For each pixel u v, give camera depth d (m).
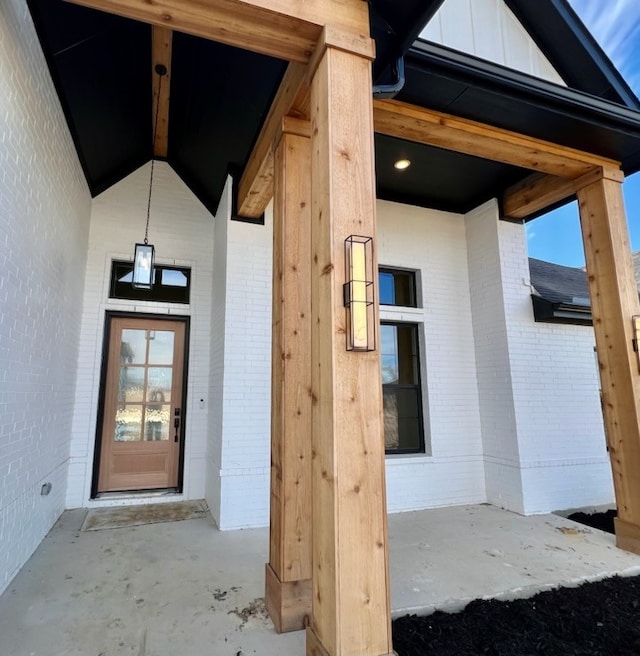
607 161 3.53
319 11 1.93
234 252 3.99
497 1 3.57
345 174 1.84
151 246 3.65
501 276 4.55
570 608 2.33
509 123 3.08
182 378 4.60
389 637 1.60
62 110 3.21
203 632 2.07
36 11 2.44
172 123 4.20
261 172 3.22
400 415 4.62
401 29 2.22
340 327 1.73
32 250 2.68
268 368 3.95
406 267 4.75
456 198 4.91
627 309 3.32
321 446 1.75
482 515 4.06
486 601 2.40
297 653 1.92
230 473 3.68
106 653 1.91
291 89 2.39
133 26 2.94
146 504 4.19
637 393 3.20
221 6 1.81
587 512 4.20
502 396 4.44
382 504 1.67
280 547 2.18
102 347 4.33
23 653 1.89
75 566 2.79
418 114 2.88
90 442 4.14
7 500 2.44
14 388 2.47
